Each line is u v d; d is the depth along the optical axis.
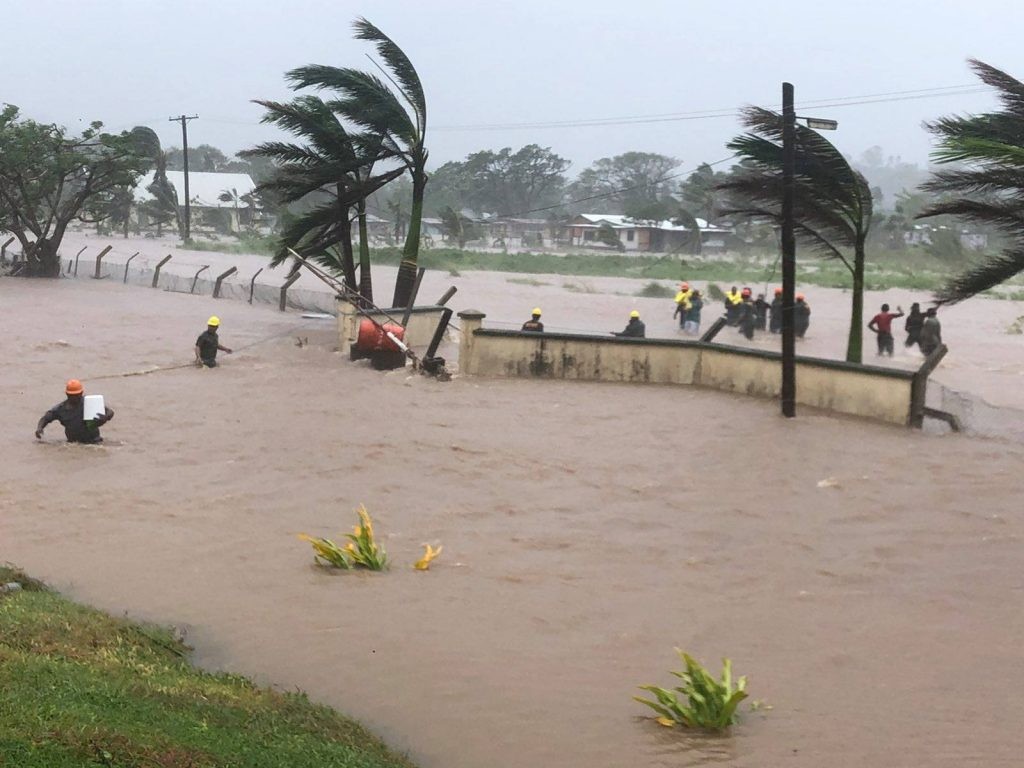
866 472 16.31
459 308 41.12
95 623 9.58
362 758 7.36
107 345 27.92
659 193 140.88
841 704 8.78
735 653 9.85
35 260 46.75
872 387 20.00
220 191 102.62
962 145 16.52
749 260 75.12
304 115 30.16
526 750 8.03
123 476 15.59
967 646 10.02
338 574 11.80
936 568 12.20
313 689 9.04
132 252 70.69
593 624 10.51
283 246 31.69
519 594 11.28
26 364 24.67
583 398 22.11
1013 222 19.31
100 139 46.44
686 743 8.11
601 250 94.69
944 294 20.23
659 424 19.64
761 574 12.00
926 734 8.23
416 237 31.19
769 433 18.86
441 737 8.24
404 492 15.12
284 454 17.02
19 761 5.67
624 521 13.91
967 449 17.77
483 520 13.90
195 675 8.75
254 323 33.38
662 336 34.06
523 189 125.31
